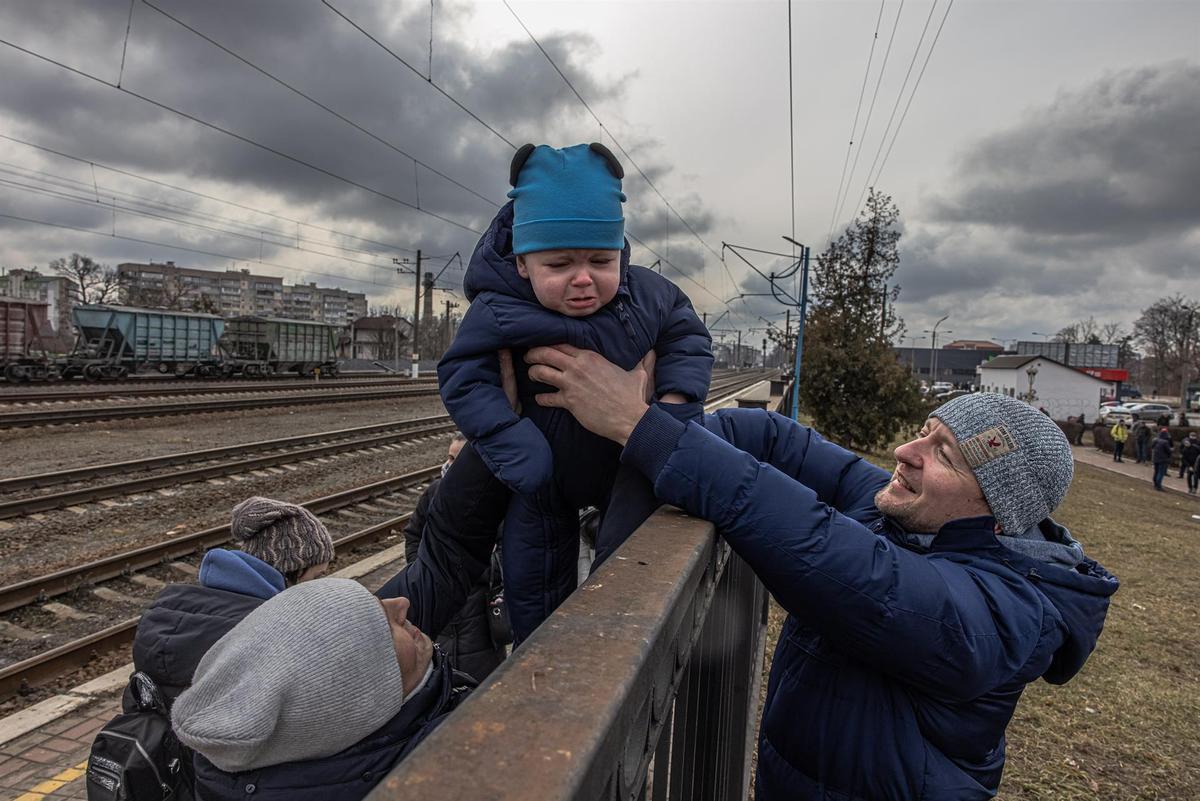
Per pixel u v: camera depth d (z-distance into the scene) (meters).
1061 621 1.29
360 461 12.77
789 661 1.52
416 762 0.51
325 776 1.14
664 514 1.30
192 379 28.23
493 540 1.67
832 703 1.39
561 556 1.55
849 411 19.19
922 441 1.46
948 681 1.19
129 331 26.17
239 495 9.69
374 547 7.77
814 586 1.18
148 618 1.76
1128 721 4.84
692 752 1.34
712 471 1.22
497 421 1.33
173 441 13.77
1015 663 1.22
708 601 1.32
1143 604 7.80
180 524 8.26
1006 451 1.32
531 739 0.54
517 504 1.53
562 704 0.59
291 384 28.05
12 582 6.23
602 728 0.55
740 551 1.25
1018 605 1.24
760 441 2.00
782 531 1.19
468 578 1.68
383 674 1.15
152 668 1.67
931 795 1.30
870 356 19.03
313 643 1.10
